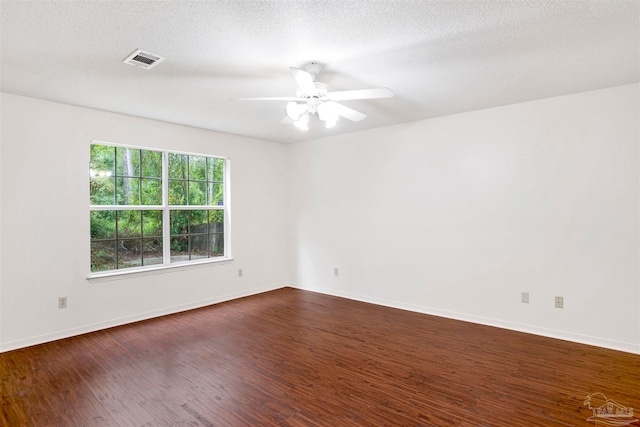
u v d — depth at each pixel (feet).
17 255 10.84
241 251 17.01
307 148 18.20
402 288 14.99
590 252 10.91
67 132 11.78
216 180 16.48
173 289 14.53
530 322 11.95
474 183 13.01
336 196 17.10
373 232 15.83
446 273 13.76
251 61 8.34
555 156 11.41
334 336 11.79
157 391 8.27
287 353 10.43
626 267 10.39
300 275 18.75
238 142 16.85
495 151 12.53
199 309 14.98
